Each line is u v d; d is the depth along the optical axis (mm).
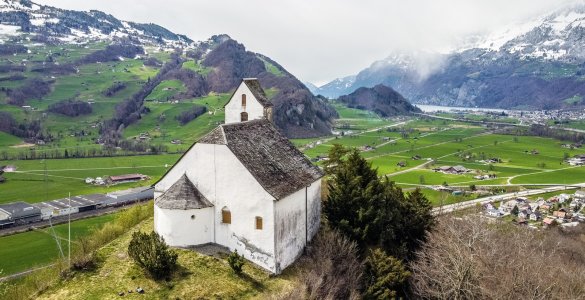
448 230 63781
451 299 51344
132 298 44969
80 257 52875
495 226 89000
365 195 60781
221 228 55344
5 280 81312
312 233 64438
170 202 54031
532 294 48719
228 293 47688
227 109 77750
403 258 60719
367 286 53781
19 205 142625
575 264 78812
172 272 49375
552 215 159875
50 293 46219
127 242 56250
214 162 54688
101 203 151500
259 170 54750
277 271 53312
